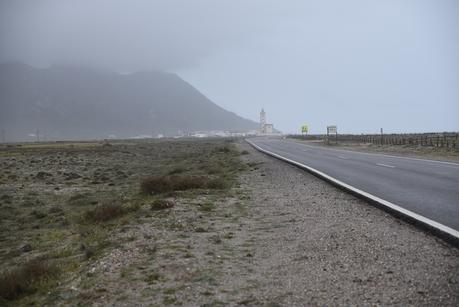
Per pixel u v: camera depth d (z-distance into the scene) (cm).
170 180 1962
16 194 2197
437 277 646
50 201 1966
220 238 997
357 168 2464
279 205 1420
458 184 1599
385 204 1209
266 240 961
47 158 5153
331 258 784
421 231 941
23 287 741
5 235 1336
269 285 670
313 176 2242
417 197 1337
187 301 623
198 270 759
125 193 2033
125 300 641
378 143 6166
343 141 8056
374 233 942
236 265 782
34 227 1418
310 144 7581
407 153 3922
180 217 1261
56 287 738
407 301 570
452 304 552
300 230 1030
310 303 587
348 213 1197
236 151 5781
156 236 1030
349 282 655
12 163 4378
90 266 827
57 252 1033
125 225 1213
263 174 2461
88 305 632
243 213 1311
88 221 1398
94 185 2492
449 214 1052
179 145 9612
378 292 606
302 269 736
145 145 9844
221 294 643
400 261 734
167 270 765
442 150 3950
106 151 6762
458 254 754
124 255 870
